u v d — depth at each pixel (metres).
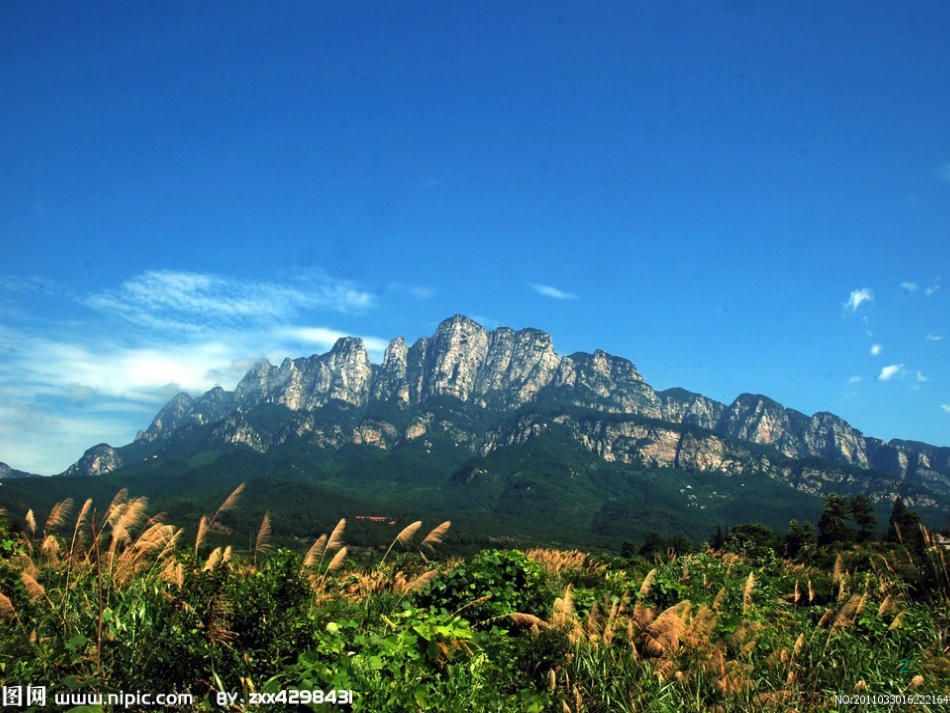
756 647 9.95
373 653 8.11
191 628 7.45
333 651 7.91
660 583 13.25
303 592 8.55
